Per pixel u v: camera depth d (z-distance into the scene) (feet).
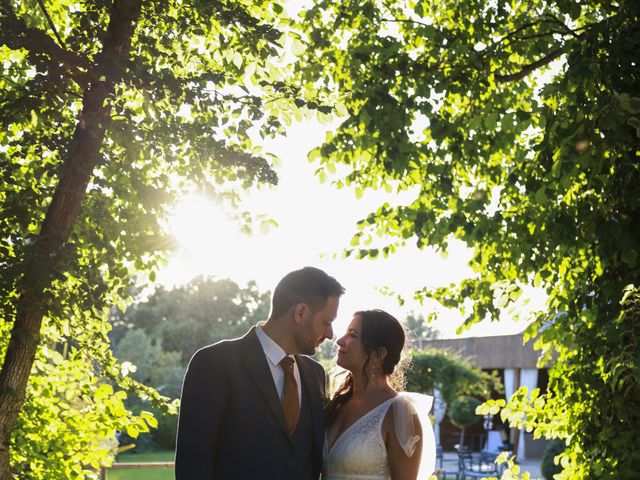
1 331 16.76
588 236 14.73
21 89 14.01
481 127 19.72
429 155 20.67
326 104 15.64
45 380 17.88
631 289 13.32
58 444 17.37
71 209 14.71
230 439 9.36
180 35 15.69
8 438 14.66
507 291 16.69
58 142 14.35
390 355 11.53
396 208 21.42
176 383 104.68
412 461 11.10
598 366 15.07
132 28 15.07
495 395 93.30
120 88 14.73
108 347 18.06
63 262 13.70
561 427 16.72
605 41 15.14
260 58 15.58
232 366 9.53
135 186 15.25
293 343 9.83
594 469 14.61
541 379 82.74
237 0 16.30
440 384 68.85
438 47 20.12
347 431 11.27
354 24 21.54
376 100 18.45
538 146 15.51
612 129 13.37
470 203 20.03
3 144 16.46
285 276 10.00
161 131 15.03
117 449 26.27
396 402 11.27
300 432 9.73
